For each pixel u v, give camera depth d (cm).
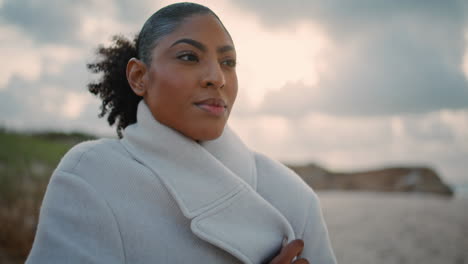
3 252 447
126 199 124
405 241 607
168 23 131
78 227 119
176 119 128
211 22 130
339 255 543
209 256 124
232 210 127
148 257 121
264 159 155
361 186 1523
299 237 141
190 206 123
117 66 164
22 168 718
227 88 130
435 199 1225
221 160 140
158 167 129
